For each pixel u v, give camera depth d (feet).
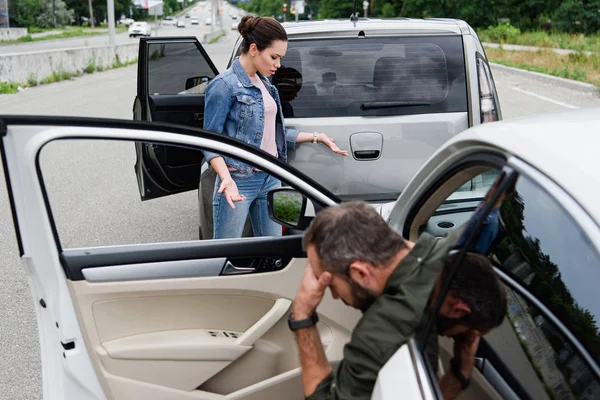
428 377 5.37
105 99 58.75
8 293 17.43
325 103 15.40
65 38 228.22
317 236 6.48
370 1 218.18
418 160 15.40
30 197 7.79
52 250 8.15
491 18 168.86
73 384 8.53
